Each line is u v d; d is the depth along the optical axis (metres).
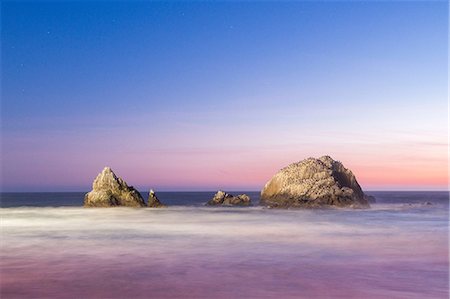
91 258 20.16
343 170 65.38
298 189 60.72
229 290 14.31
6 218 44.91
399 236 29.08
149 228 34.34
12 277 16.06
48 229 33.38
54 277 16.03
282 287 14.71
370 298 13.40
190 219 43.47
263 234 30.06
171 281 15.55
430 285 14.99
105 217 46.34
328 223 39.12
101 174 63.03
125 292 14.00
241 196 68.12
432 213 52.06
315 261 19.39
